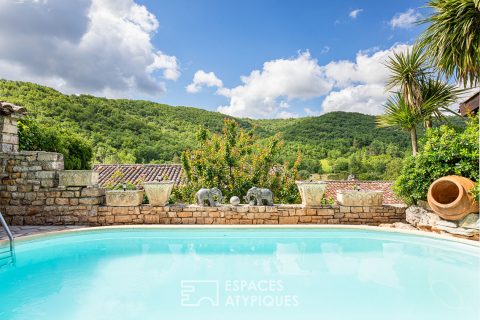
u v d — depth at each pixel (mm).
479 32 6508
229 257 4512
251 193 6391
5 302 2941
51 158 6148
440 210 4918
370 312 2736
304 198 6352
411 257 4465
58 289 3275
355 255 4590
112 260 4355
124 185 6305
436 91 7395
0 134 6195
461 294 3160
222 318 2592
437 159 5320
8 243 4438
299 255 4602
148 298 3033
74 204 6113
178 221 6219
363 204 6293
